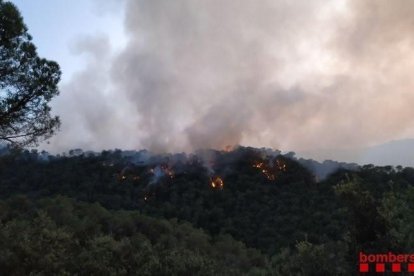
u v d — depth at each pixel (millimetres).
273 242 84875
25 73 19625
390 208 11055
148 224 73812
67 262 20672
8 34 18609
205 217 125312
